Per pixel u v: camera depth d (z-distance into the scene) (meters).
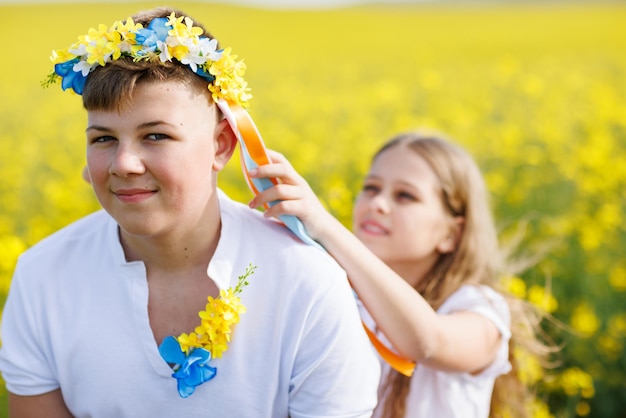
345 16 31.83
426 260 2.88
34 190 6.42
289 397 1.80
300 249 1.79
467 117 9.28
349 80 15.03
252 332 1.74
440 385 2.52
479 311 2.58
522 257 4.62
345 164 6.82
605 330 4.46
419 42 24.55
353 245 1.98
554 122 9.25
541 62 17.80
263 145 1.80
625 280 4.65
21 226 5.36
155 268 1.77
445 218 2.85
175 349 1.70
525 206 5.99
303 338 1.74
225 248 1.76
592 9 35.66
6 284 4.11
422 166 2.83
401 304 2.05
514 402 2.94
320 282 1.75
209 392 1.73
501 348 2.59
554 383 3.99
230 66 1.67
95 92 1.59
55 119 10.34
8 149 8.49
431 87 12.71
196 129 1.65
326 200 4.64
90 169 1.65
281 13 32.44
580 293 4.87
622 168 6.93
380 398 2.58
